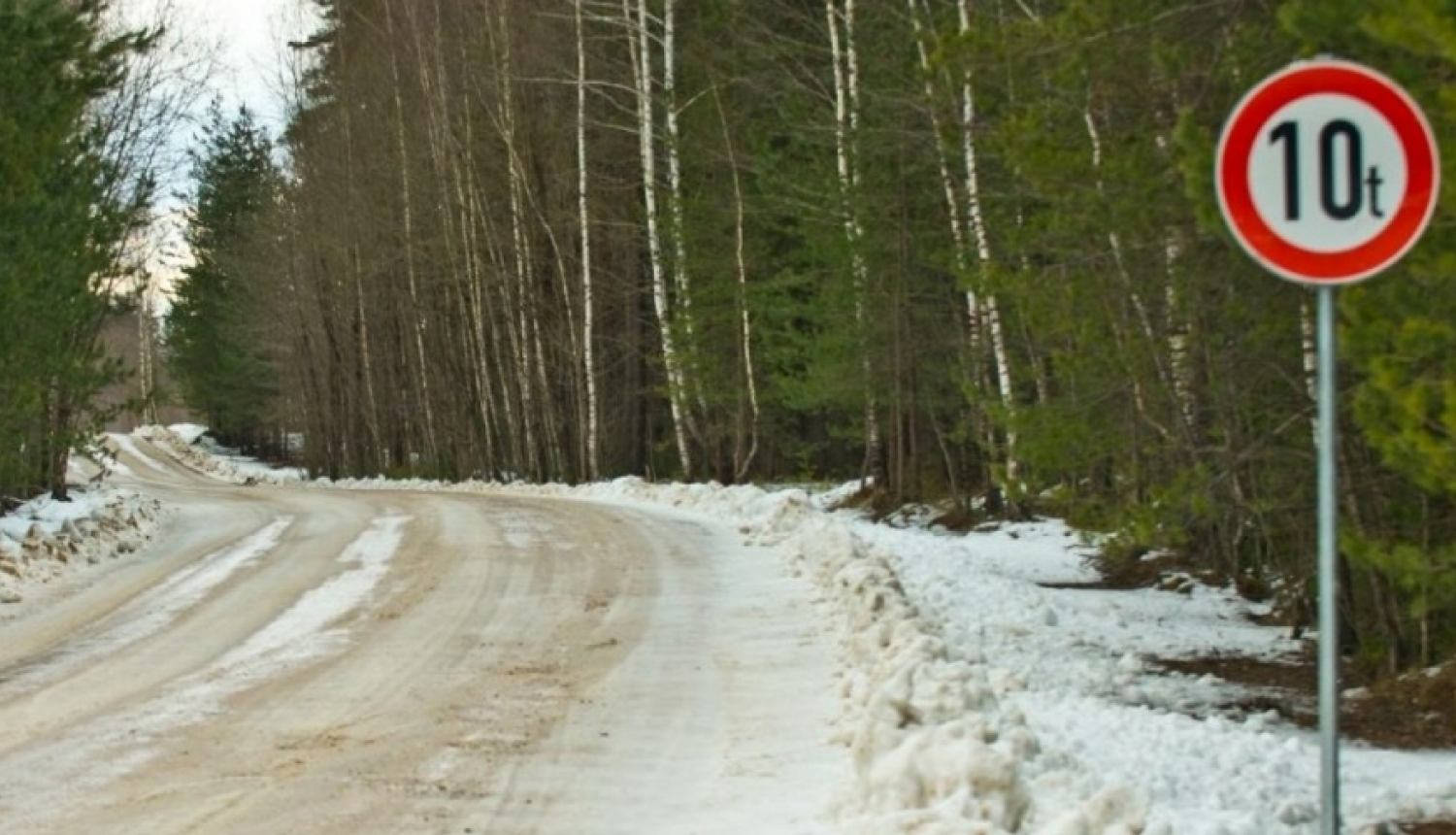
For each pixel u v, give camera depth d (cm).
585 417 5850
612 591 2334
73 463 9688
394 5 6575
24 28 2664
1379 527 1692
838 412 5300
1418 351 1108
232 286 10194
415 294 6925
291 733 1421
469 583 2467
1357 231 817
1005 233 2066
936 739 1040
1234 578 2556
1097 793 940
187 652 1900
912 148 3512
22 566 2717
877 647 1617
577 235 6009
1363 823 1186
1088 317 1814
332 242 7444
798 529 2866
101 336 5300
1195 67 1580
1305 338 1650
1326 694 822
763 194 4366
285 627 2080
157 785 1228
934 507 3988
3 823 1120
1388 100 814
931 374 3988
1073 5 1609
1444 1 983
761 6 4653
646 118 4891
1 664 1862
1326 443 824
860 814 1062
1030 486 1972
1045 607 2250
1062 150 1691
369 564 2750
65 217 3088
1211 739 1409
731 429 5244
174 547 3300
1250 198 823
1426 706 1661
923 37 2450
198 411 12506
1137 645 2122
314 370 8644
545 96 5834
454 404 7044
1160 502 1673
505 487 5772
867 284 3866
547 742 1375
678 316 4931
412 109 6644
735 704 1513
